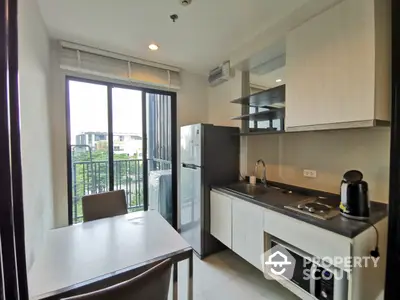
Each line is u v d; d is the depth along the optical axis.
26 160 1.36
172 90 3.32
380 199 1.70
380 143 1.70
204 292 1.98
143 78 2.96
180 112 3.39
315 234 1.50
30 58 1.53
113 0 1.72
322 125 1.66
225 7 1.82
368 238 1.40
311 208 1.71
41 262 1.19
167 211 3.47
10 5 0.59
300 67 1.80
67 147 2.62
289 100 1.91
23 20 1.37
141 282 0.87
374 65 1.35
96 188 2.91
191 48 2.61
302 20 1.85
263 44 2.23
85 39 2.39
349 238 1.30
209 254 2.69
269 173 2.71
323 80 1.63
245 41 2.43
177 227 3.44
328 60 1.59
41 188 1.80
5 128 0.56
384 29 1.40
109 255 1.26
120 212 2.12
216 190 2.61
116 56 2.75
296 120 1.85
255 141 2.88
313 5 1.75
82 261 1.20
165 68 3.13
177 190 3.44
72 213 2.71
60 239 1.45
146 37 2.34
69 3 1.75
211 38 2.36
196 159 2.74
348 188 1.54
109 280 1.08
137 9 1.84
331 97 1.58
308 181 2.27
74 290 1.00
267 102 2.70
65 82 2.56
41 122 1.88
